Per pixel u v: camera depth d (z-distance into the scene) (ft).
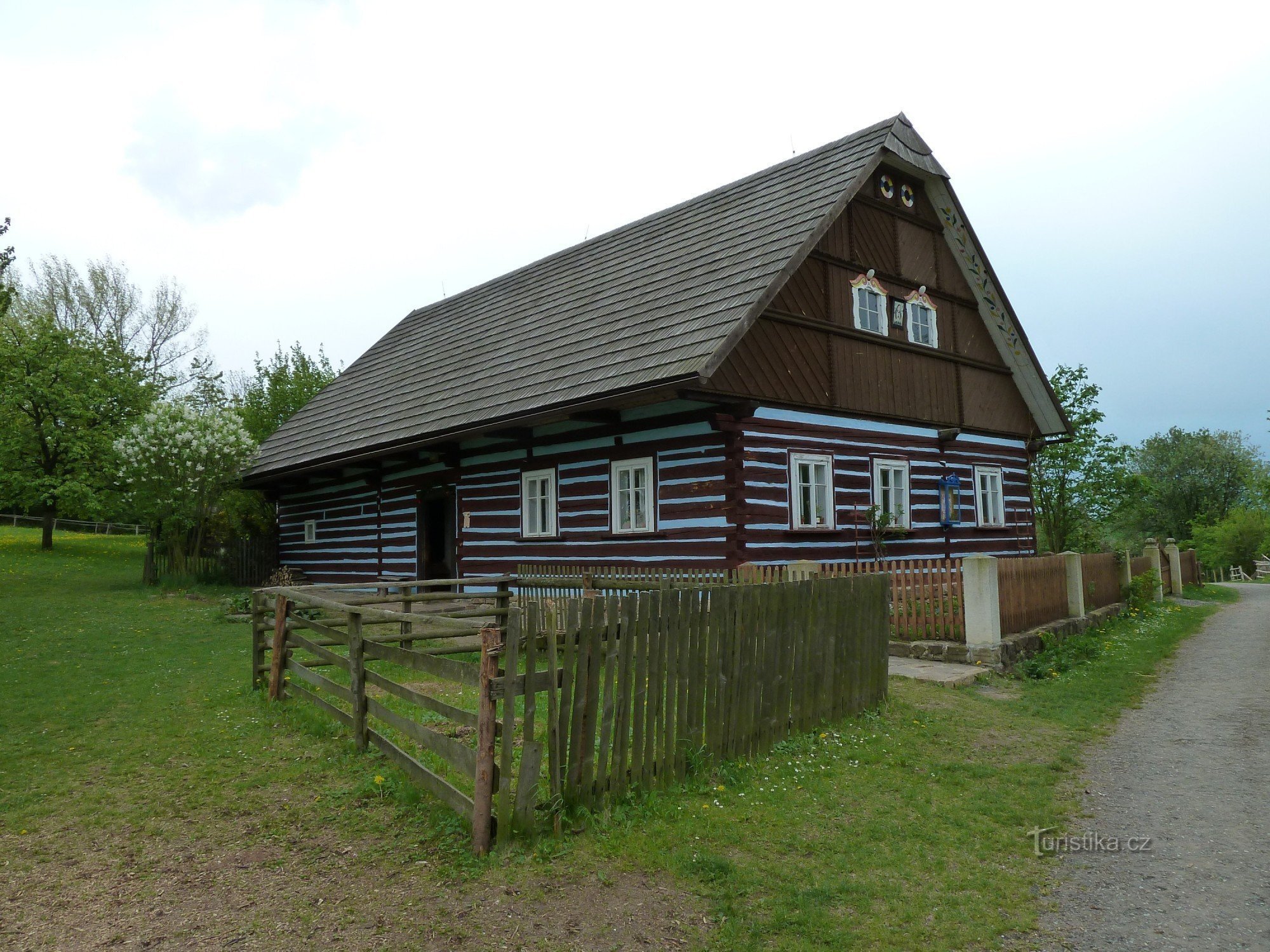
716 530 42.34
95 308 133.28
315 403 85.66
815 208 46.24
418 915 13.74
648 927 13.43
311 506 77.61
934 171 54.75
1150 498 206.80
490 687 15.81
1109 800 19.60
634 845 16.10
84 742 23.47
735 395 42.04
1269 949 12.93
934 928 13.61
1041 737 24.93
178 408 74.38
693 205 59.62
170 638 42.14
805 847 16.52
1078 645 39.63
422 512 63.52
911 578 37.70
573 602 16.90
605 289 56.75
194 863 15.85
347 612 23.06
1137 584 58.13
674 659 19.07
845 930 13.43
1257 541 155.94
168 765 21.44
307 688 28.96
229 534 85.20
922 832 17.39
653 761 18.54
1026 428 66.59
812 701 23.91
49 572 79.00
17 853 16.42
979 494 60.39
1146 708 28.94
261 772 20.71
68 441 90.33
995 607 35.19
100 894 14.69
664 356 41.37
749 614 21.42
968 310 61.57
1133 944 13.14
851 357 50.08
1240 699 30.17
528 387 50.01
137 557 97.35
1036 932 13.55
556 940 13.00
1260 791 20.03
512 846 15.83
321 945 12.90
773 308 45.14
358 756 21.59
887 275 53.57
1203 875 15.56
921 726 25.45
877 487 50.85
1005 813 18.58
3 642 40.65
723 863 15.37
